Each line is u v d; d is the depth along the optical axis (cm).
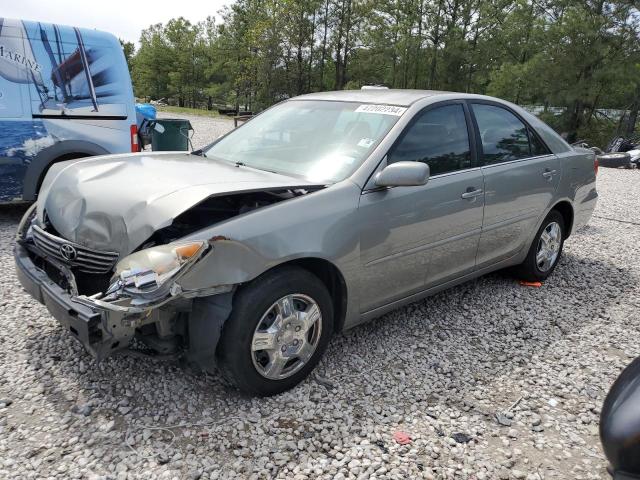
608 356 379
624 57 2641
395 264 350
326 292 312
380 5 3888
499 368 354
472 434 285
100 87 646
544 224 495
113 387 305
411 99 388
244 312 277
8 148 600
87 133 643
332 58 4478
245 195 317
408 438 278
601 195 1082
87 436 264
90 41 636
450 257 393
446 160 385
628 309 466
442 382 333
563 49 2706
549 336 405
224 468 248
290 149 376
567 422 301
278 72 4419
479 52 3534
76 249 292
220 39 5650
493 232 427
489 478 254
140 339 285
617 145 1952
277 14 4306
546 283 518
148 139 1014
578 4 2720
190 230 290
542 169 470
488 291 488
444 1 3628
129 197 288
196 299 279
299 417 288
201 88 6359
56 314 273
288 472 248
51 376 314
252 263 274
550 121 3000
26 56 597
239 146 409
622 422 207
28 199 627
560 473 260
